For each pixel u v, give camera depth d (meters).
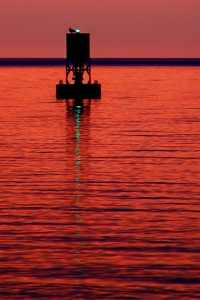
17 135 164.88
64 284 64.62
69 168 120.12
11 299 61.59
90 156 133.12
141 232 79.81
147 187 104.50
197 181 108.81
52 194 99.62
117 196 98.38
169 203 94.00
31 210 90.19
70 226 82.50
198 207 91.56
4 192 100.94
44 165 122.94
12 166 122.00
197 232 79.75
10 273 66.94
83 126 184.12
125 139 158.00
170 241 76.31
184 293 62.72
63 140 155.88
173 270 67.69
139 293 62.78
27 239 77.19
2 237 77.88
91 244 75.38
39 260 70.38
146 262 69.75
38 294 62.53
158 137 161.88
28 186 105.12
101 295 62.44
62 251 73.06
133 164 124.12
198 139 158.38
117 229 81.12
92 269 68.06
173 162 126.25
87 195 98.94
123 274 66.81
